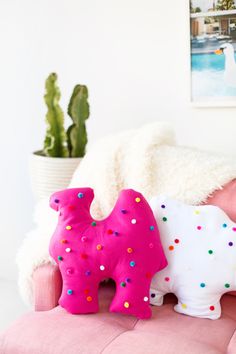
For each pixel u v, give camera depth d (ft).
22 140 8.68
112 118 7.84
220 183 5.59
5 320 7.50
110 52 7.63
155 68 7.31
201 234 5.20
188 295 5.08
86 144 7.40
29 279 5.50
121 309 4.91
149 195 5.83
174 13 7.00
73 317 4.84
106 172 6.04
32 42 8.21
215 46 6.73
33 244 5.66
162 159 5.97
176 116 7.29
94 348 4.28
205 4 6.68
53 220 5.81
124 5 7.38
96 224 5.20
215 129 7.04
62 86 8.16
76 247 5.06
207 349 4.29
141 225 5.09
